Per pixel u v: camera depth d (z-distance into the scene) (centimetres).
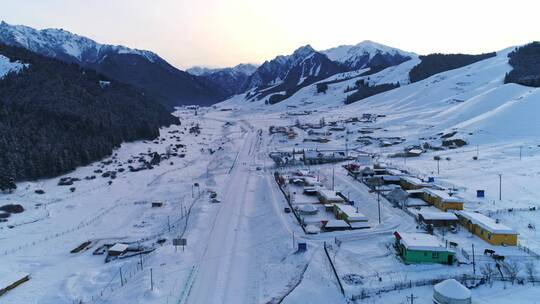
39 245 6012
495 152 9875
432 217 5328
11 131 10738
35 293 4503
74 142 11800
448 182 7394
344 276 4019
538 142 10438
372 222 5766
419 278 3875
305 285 3997
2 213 7200
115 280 4688
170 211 7562
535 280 3719
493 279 3781
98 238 6291
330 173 9444
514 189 6606
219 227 6344
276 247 5203
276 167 11100
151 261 5066
